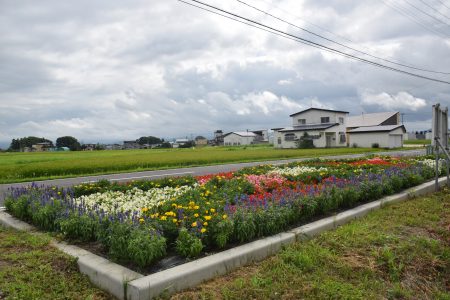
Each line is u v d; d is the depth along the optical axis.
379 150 38.34
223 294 3.39
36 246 4.57
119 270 3.62
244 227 4.41
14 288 3.47
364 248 4.53
